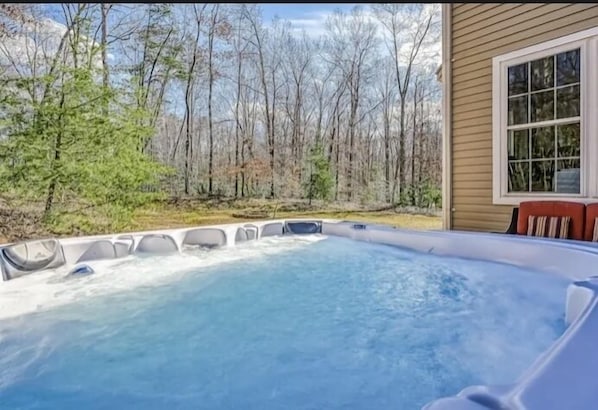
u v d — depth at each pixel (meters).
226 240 4.37
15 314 2.37
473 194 4.69
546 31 3.93
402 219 11.42
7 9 7.26
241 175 10.85
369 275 3.27
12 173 7.00
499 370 1.64
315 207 11.41
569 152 3.79
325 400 1.47
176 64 9.95
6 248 2.83
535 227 3.61
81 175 7.40
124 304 2.57
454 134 4.90
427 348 1.88
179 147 10.16
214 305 2.57
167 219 9.76
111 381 1.64
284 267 3.56
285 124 11.38
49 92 7.32
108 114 7.72
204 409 1.43
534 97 4.06
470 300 2.58
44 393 1.56
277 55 11.27
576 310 1.85
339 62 11.73
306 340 2.02
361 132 11.84
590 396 0.85
